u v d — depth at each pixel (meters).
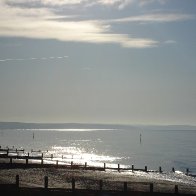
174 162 123.62
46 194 32.00
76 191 32.72
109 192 33.47
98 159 126.56
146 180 61.97
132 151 173.50
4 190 31.72
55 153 142.12
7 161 69.81
